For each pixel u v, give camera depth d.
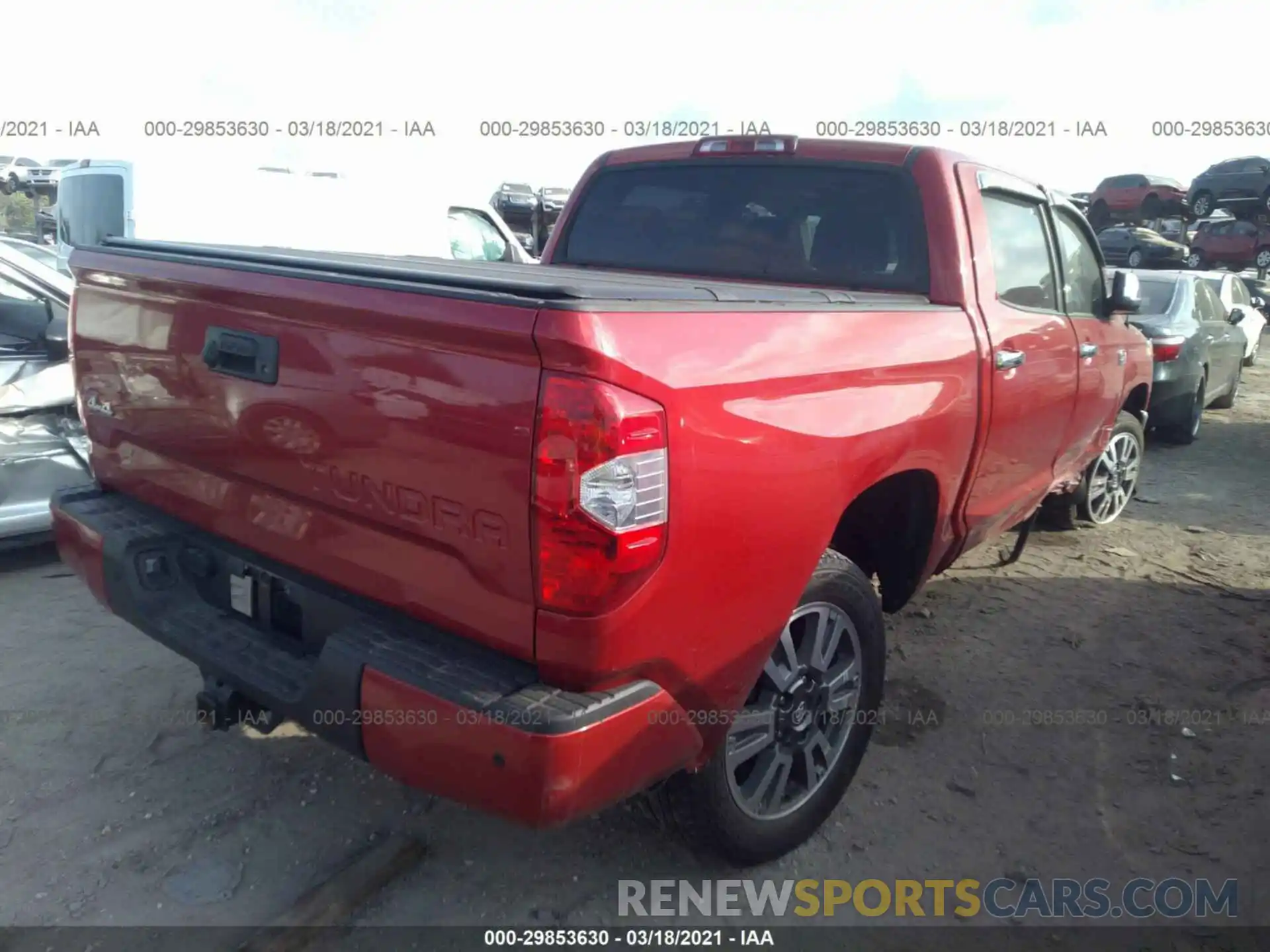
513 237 11.28
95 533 2.86
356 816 3.04
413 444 2.09
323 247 9.19
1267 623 4.90
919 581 3.41
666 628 2.10
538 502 1.91
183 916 2.58
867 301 2.88
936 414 2.99
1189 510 7.07
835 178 3.66
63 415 4.81
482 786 2.02
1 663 3.88
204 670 2.62
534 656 2.04
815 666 2.83
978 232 3.49
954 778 3.43
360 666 2.17
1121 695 4.08
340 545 2.35
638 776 2.16
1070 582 5.38
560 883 2.80
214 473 2.65
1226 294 12.18
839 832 3.11
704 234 3.95
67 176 8.72
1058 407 4.13
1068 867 2.99
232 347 2.44
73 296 3.06
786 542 2.38
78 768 3.21
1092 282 4.77
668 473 2.00
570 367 1.87
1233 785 3.45
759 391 2.25
